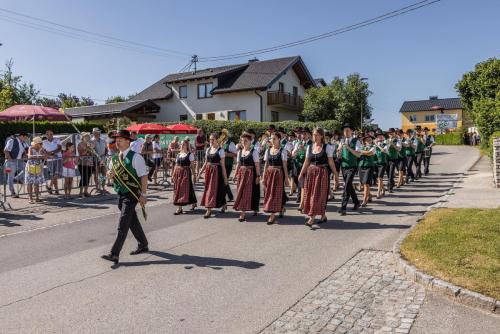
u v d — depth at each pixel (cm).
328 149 842
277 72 3603
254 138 962
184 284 538
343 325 425
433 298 485
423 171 1844
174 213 984
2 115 1526
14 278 567
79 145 1220
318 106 3447
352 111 3419
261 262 620
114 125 2891
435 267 542
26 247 715
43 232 818
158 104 3978
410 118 7481
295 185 1255
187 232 808
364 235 762
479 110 2067
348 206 1063
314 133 839
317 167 841
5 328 427
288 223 877
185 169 975
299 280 546
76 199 1182
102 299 495
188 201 973
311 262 616
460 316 442
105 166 1280
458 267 535
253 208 913
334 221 886
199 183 1545
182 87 3866
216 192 947
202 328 423
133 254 668
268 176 878
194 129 2053
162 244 724
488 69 2427
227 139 1150
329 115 3484
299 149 1178
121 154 637
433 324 425
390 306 467
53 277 570
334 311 456
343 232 789
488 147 1850
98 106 3969
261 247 697
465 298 471
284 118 3803
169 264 618
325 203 846
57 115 1584
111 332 416
